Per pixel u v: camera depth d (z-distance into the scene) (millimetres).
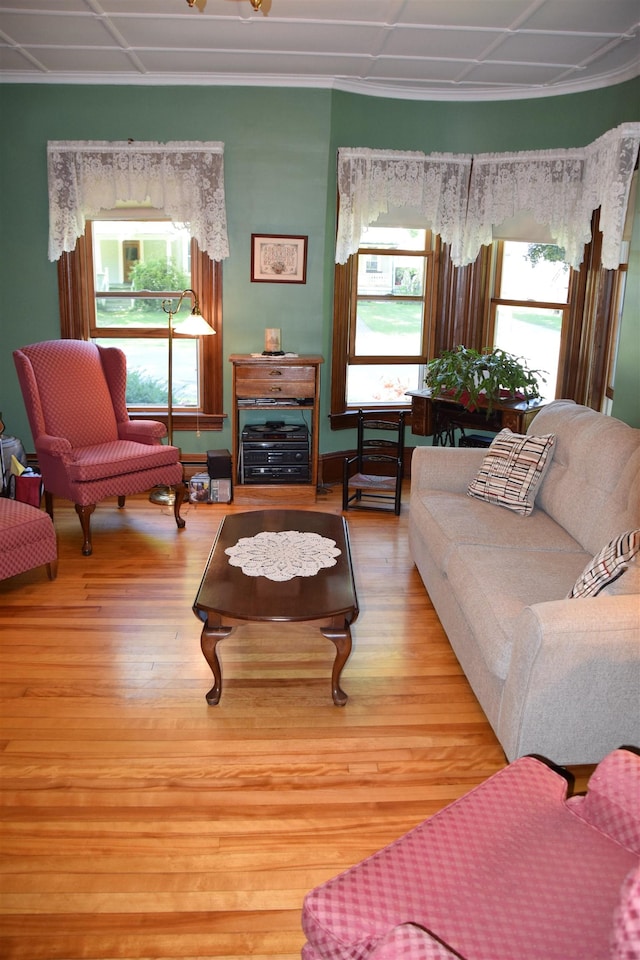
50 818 2322
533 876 1522
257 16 3869
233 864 2158
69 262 5328
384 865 1542
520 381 5043
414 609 3779
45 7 3764
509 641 2492
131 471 4488
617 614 2279
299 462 5266
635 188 4426
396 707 2951
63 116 5145
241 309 5477
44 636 3441
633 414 4125
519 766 1847
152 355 5652
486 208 5402
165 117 5160
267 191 5293
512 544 3297
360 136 5332
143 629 3521
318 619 2734
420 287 5836
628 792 1648
